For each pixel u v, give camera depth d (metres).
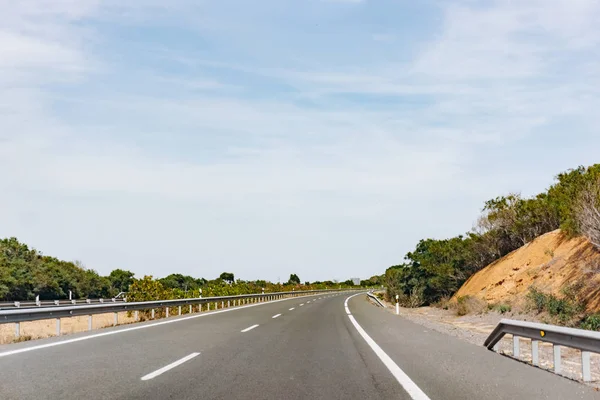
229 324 20.08
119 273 113.50
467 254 40.22
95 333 16.16
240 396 7.12
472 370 9.48
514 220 35.34
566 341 8.96
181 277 125.81
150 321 21.78
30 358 10.55
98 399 6.84
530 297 23.56
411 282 46.94
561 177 32.31
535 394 7.35
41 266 75.44
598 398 7.09
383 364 10.21
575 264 23.91
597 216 19.64
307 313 28.67
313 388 7.75
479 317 26.23
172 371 9.09
